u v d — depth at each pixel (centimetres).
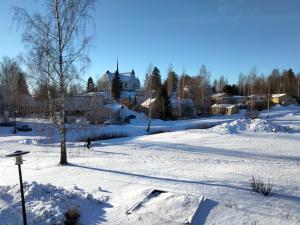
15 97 4928
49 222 792
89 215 867
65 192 980
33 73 1691
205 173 1317
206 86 8025
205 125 4956
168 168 1491
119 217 834
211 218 786
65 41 1683
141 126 5225
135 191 1027
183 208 828
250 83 10088
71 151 2447
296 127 3509
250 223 750
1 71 5625
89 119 1988
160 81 7906
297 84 11506
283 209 824
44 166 1777
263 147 2234
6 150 2736
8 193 958
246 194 952
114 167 1580
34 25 1636
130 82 10931
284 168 1406
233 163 1614
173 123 5750
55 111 1745
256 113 6109
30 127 5184
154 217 801
